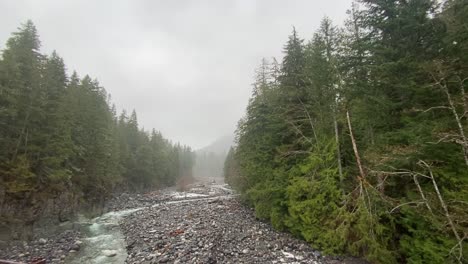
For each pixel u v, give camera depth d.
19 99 23.09
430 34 12.30
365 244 12.84
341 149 16.38
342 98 15.38
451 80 11.02
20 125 23.09
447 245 10.36
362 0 13.84
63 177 26.12
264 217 22.67
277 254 15.80
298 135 20.42
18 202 21.88
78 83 37.59
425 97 12.21
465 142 9.41
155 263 14.50
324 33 16.62
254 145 23.95
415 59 12.29
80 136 32.62
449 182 11.00
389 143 12.86
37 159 23.92
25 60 24.28
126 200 45.56
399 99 13.14
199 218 25.22
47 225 24.41
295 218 17.22
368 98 13.23
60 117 26.36
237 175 30.16
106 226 26.17
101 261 16.20
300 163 18.58
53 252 17.58
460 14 11.15
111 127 48.00
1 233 19.12
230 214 26.59
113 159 43.78
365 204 12.55
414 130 11.21
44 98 25.31
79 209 31.22
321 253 15.65
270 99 22.61
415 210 11.18
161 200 46.78
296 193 17.08
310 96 18.39
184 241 17.86
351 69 14.90
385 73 12.57
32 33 25.98
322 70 16.14
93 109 37.56
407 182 12.78
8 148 22.20
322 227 15.36
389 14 13.38
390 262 11.91
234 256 15.55
